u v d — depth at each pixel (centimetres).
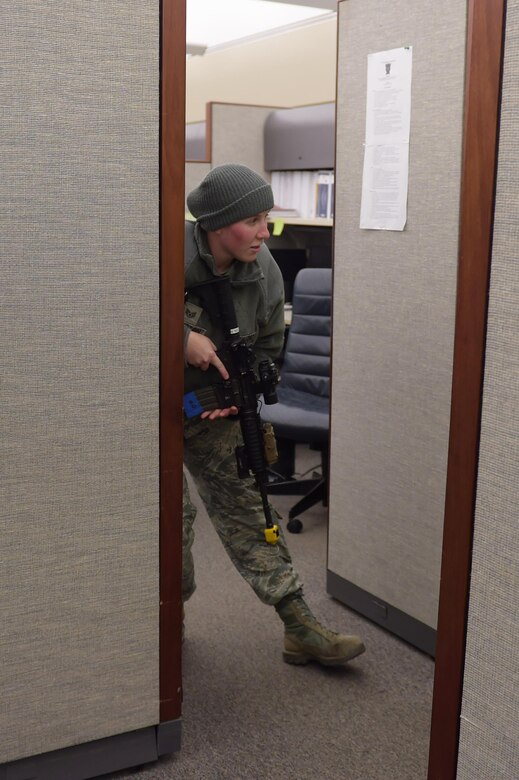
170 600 179
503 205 124
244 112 441
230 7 616
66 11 149
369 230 241
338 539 266
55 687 171
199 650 238
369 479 250
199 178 437
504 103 122
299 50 646
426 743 195
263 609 263
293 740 196
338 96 248
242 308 207
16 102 149
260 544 220
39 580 165
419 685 221
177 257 166
